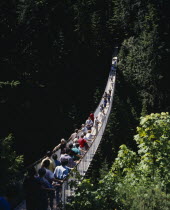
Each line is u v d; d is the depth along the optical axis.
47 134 49.94
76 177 7.19
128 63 67.25
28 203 6.95
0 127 34.28
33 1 43.50
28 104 43.56
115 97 49.44
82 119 59.94
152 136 8.82
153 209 6.57
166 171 8.20
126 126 45.59
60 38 58.00
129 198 6.74
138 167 8.87
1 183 9.00
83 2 70.81
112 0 79.88
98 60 72.75
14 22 32.22
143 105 58.56
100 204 6.35
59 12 64.31
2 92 31.73
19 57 35.44
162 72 66.81
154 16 70.81
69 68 65.12
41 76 50.50
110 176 7.75
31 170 7.16
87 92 66.56
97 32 71.75
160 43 66.94
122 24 75.50
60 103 57.72
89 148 16.53
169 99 66.12
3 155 13.34
